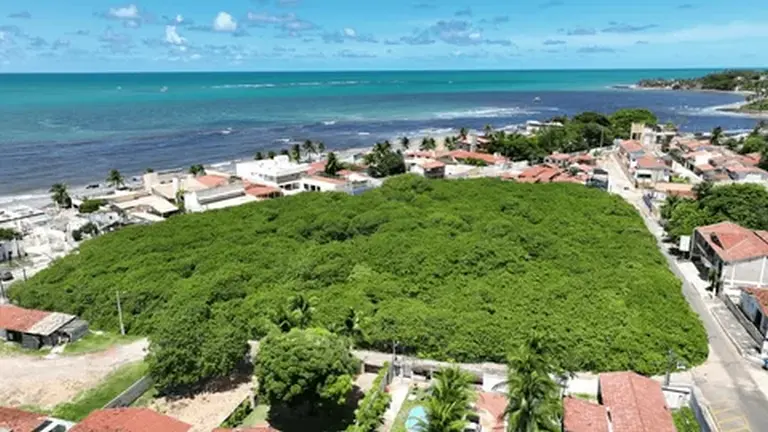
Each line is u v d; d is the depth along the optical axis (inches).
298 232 3444.9
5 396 1967.3
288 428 1801.2
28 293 2659.9
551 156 6437.0
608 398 1766.7
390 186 4293.8
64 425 1689.2
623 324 2269.9
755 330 2263.8
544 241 3095.5
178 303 2463.1
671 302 2479.1
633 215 3796.8
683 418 1788.9
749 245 2731.3
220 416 1870.1
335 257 2952.8
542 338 1626.5
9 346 2340.1
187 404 1936.5
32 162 6830.7
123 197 4692.4
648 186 4965.6
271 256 3056.1
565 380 1867.6
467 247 2960.1
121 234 3494.1
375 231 3440.0
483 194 4141.2
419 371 2066.9
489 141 7155.5
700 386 1967.3
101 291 2632.9
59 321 2375.7
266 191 4724.4
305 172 5364.2
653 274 2731.3
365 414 1750.7
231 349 2014.0
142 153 7534.5
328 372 1750.7
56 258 3417.8
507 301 2482.8
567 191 4234.7
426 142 7308.1
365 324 2239.2
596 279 2694.4
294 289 2642.7
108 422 1603.1
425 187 4264.3
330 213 3649.1
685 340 2154.3
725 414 1811.0
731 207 3373.5
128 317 2476.6
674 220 3506.4
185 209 4407.0
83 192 5339.6
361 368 2108.8
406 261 2874.0
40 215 4510.3
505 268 2847.0
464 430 1619.1
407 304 2444.6
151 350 1973.4
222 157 7377.0
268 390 1738.4
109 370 2140.7
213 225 3607.3
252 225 3590.1
